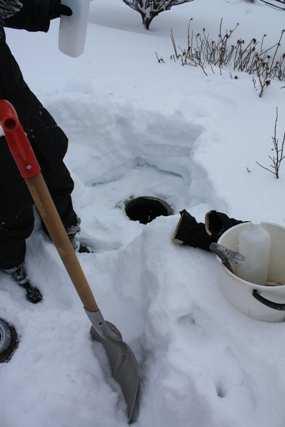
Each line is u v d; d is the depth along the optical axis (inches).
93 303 55.9
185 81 119.4
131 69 124.1
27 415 58.6
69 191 73.1
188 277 62.1
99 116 102.0
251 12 185.5
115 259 76.0
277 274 62.6
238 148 95.2
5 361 65.4
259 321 56.5
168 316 59.3
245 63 135.3
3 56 58.2
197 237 64.5
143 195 97.1
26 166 44.0
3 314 71.2
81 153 99.5
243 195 83.7
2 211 64.4
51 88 110.9
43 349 66.0
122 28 159.5
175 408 53.3
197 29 166.2
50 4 62.1
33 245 79.4
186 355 55.4
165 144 101.3
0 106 41.1
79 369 63.2
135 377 57.6
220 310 58.0
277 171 86.7
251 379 52.5
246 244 56.1
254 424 49.5
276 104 110.3
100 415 59.4
